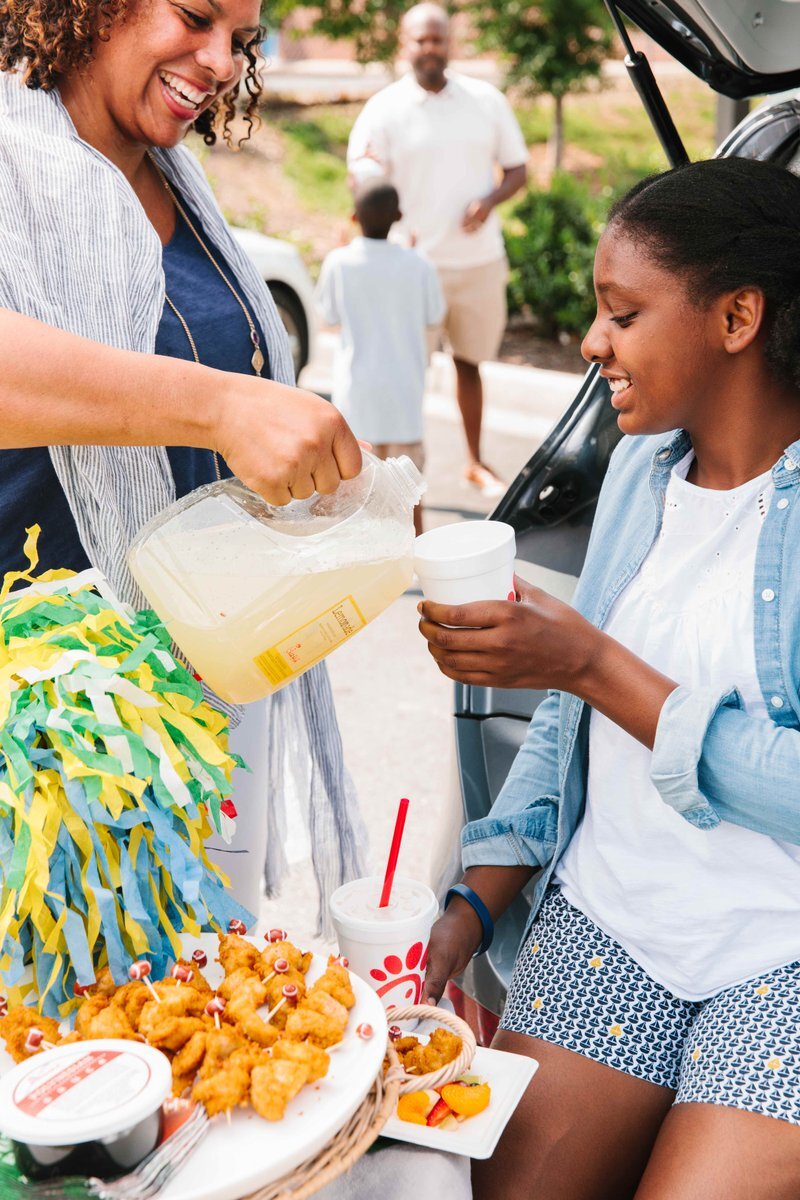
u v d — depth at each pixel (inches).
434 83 223.0
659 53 575.5
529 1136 60.5
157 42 61.4
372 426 204.2
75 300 61.0
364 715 159.0
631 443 70.2
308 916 115.3
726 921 61.6
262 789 77.6
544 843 70.4
